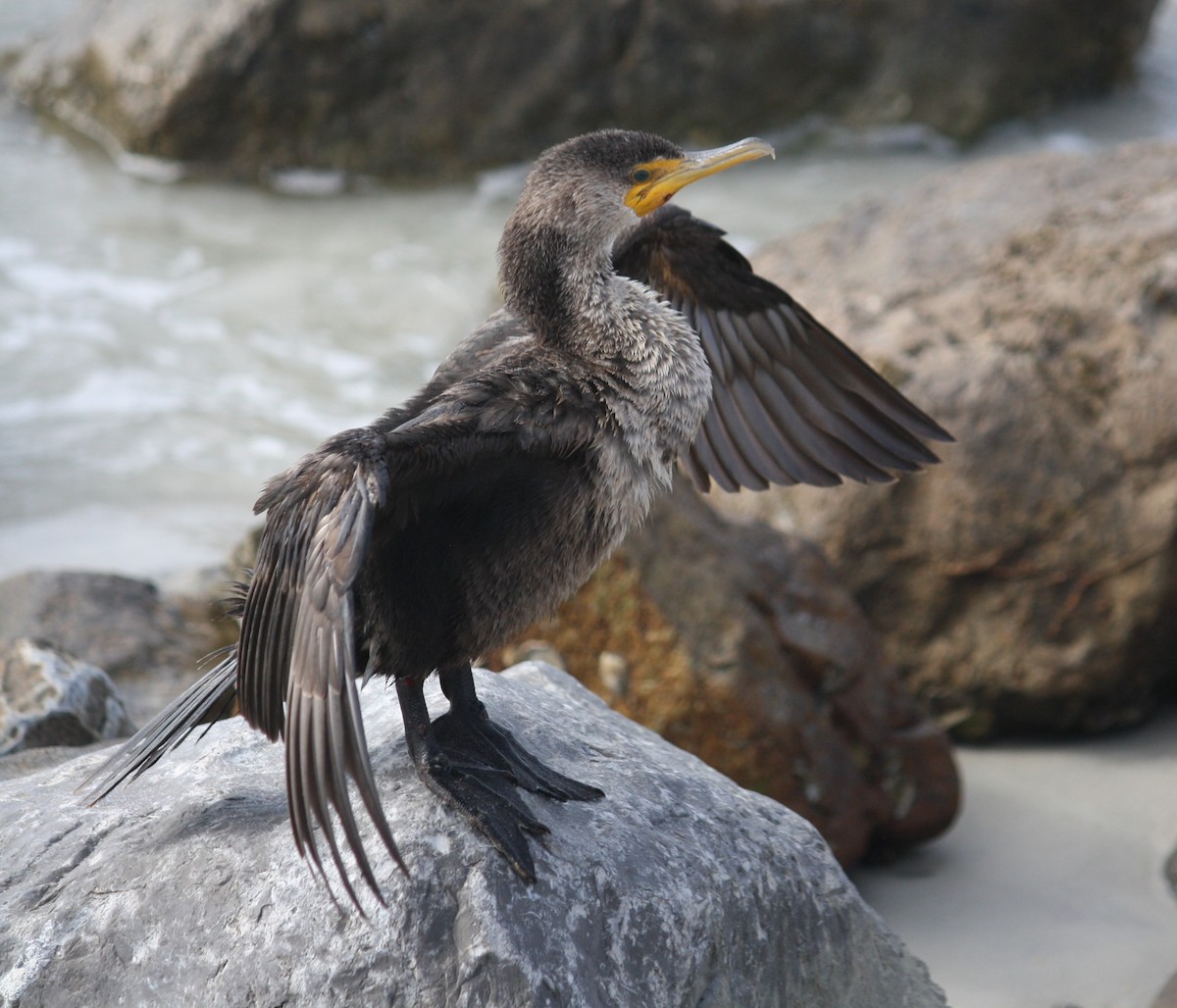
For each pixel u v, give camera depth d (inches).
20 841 256.7
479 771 255.9
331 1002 224.4
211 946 232.4
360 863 193.6
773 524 486.6
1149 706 484.1
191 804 260.4
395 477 227.3
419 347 733.3
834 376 309.0
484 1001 223.6
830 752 409.4
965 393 478.6
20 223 822.5
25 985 232.7
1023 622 469.1
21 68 949.8
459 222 845.8
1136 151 593.6
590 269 272.2
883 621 480.1
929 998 277.0
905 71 904.3
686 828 265.1
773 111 907.4
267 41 844.0
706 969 246.7
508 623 257.0
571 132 883.4
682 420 270.5
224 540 589.0
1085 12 934.4
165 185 872.3
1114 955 368.8
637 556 411.5
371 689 301.9
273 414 677.3
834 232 583.5
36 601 479.8
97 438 653.3
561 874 242.2
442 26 851.4
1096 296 499.8
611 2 863.1
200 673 462.0
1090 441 473.1
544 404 251.3
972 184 589.3
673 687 405.7
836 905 271.9
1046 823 431.2
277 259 806.5
